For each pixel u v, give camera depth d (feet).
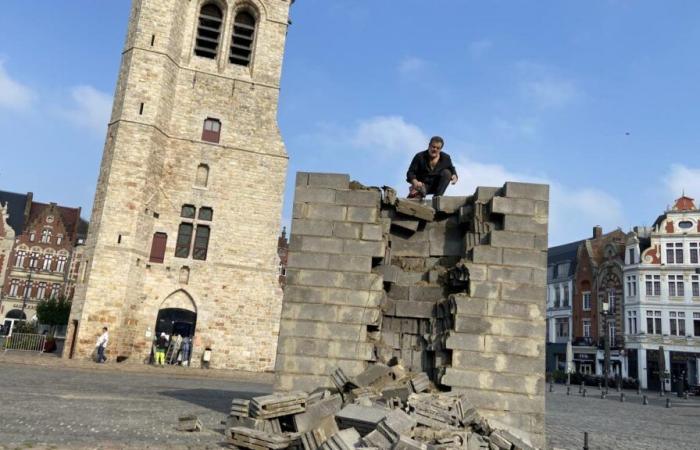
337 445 21.24
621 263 185.68
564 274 216.13
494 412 30.83
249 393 59.82
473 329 32.09
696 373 163.94
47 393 45.70
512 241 33.32
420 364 34.19
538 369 31.42
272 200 114.62
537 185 34.01
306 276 34.58
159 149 108.27
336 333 33.53
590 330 195.21
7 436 25.62
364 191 35.68
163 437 28.17
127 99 105.29
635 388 161.07
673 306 171.01
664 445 40.98
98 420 32.63
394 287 35.91
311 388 32.78
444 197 36.70
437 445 21.97
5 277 233.96
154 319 103.96
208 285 108.17
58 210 247.91
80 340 94.43
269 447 24.52
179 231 109.29
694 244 172.55
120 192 101.65
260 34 120.47
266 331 109.91
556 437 41.09
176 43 112.68
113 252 99.09
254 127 116.47
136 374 80.94
